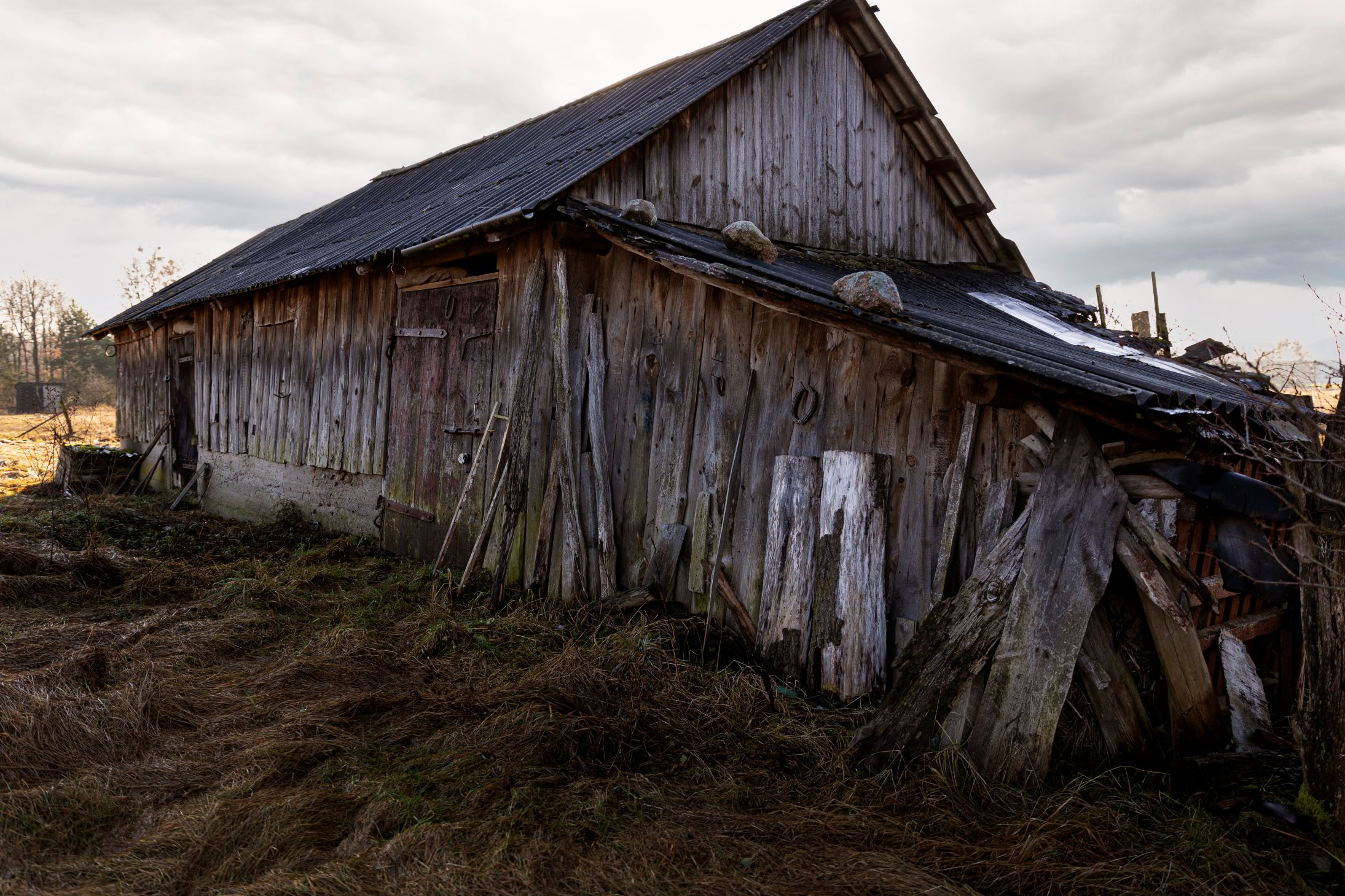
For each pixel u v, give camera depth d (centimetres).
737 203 773
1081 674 378
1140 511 419
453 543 725
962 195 987
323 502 944
